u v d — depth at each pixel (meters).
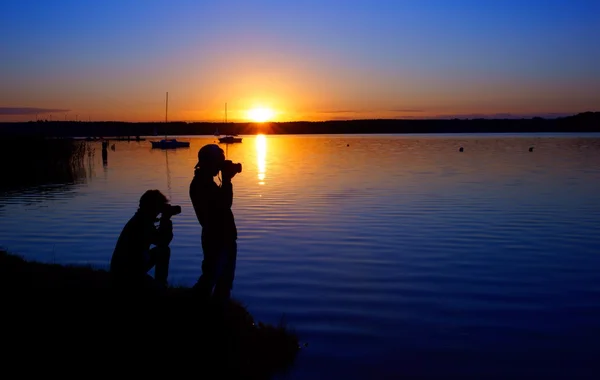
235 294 10.08
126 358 6.06
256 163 48.09
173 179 33.31
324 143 109.81
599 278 11.08
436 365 7.16
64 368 5.77
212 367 6.23
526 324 8.59
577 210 19.41
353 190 25.88
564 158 49.59
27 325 6.59
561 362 7.26
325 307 9.37
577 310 9.21
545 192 24.52
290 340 7.60
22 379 5.50
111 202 22.47
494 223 16.98
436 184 28.20
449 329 8.38
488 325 8.55
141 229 7.02
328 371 6.95
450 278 11.13
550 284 10.70
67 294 7.55
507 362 7.26
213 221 6.76
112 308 6.97
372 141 116.00
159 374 5.91
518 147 75.12
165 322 6.78
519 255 13.00
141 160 55.69
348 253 13.23
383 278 11.14
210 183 6.74
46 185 29.80
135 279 7.00
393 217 18.19
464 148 73.00
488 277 11.19
